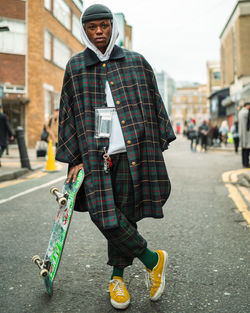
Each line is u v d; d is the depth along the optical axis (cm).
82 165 209
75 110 205
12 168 885
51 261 216
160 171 212
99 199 197
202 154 1522
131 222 211
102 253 306
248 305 214
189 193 586
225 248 316
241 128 955
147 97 209
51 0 2127
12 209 472
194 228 380
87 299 224
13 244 328
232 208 477
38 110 2016
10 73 1947
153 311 207
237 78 2958
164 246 322
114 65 206
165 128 214
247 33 2762
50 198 547
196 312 206
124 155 203
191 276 257
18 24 1952
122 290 213
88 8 202
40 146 1218
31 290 237
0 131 966
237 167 982
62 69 2336
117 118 202
